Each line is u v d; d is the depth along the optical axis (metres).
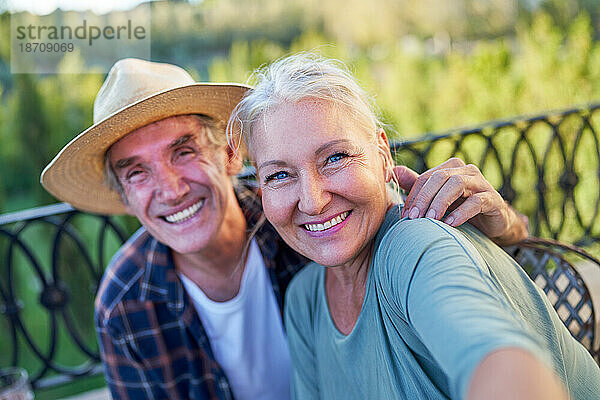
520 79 5.59
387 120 1.36
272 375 1.96
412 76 6.43
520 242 1.59
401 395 1.08
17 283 6.58
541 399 0.59
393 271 0.94
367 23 11.35
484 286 0.78
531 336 0.68
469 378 0.63
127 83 1.67
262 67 1.31
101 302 1.87
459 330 0.69
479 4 11.14
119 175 1.71
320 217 1.14
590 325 1.54
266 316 1.92
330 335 1.32
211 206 1.69
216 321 1.85
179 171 1.64
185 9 10.18
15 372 2.35
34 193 7.18
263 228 1.90
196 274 1.83
